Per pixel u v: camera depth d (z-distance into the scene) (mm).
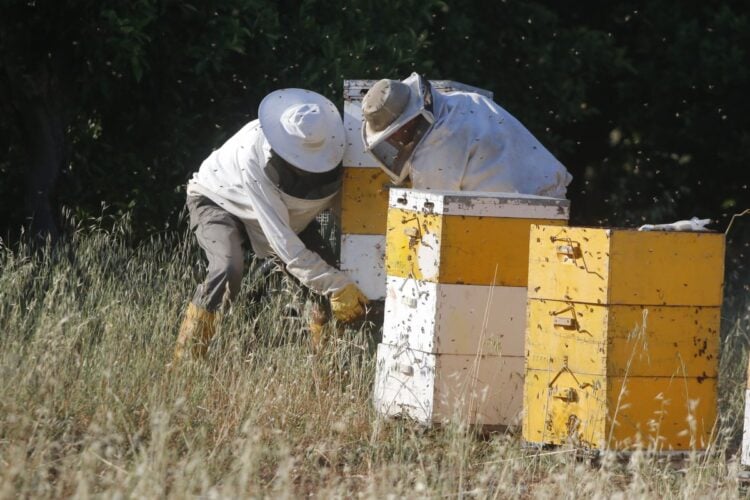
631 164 29016
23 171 21812
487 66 25984
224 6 19891
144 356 14016
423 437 12727
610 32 28719
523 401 12906
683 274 12172
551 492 10836
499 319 13297
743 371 16219
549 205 13367
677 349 12234
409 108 14805
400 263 13711
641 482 10742
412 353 13445
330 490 10430
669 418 12234
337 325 15789
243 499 9672
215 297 15414
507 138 15203
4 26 18969
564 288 12305
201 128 21438
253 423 12234
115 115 21297
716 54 26625
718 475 12000
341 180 15867
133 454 10805
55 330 12891
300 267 15414
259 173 15484
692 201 28734
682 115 27656
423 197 13312
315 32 21297
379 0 22234
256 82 21203
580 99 26422
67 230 20891
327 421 13211
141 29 19234
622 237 11945
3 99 20062
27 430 11742
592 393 12094
